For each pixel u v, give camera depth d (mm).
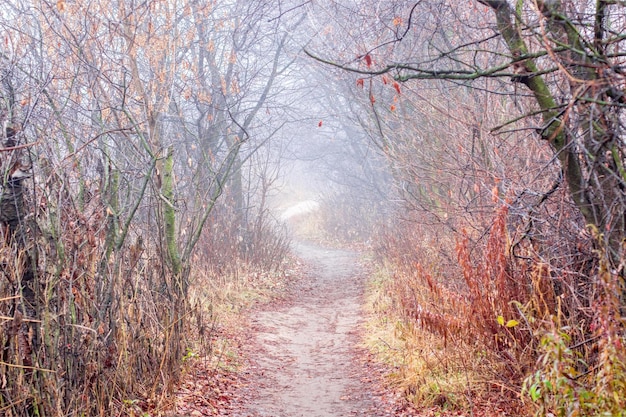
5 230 5586
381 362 9594
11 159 5492
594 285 5395
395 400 7836
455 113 9992
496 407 6766
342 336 12141
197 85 15320
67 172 6602
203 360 9203
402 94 11023
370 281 17766
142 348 7484
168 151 8953
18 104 6277
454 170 9750
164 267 8398
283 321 13602
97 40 8734
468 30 10031
